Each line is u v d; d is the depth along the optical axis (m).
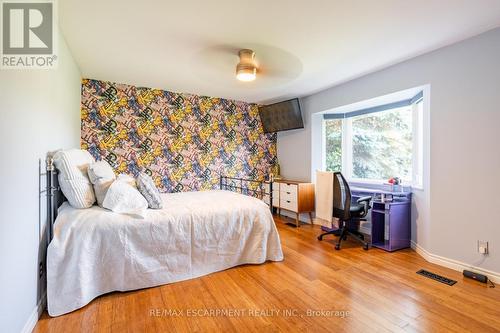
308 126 4.36
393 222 3.00
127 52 2.58
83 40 2.33
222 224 2.45
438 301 1.92
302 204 4.12
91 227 1.89
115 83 3.59
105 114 3.54
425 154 2.77
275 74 3.25
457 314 1.76
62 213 1.96
